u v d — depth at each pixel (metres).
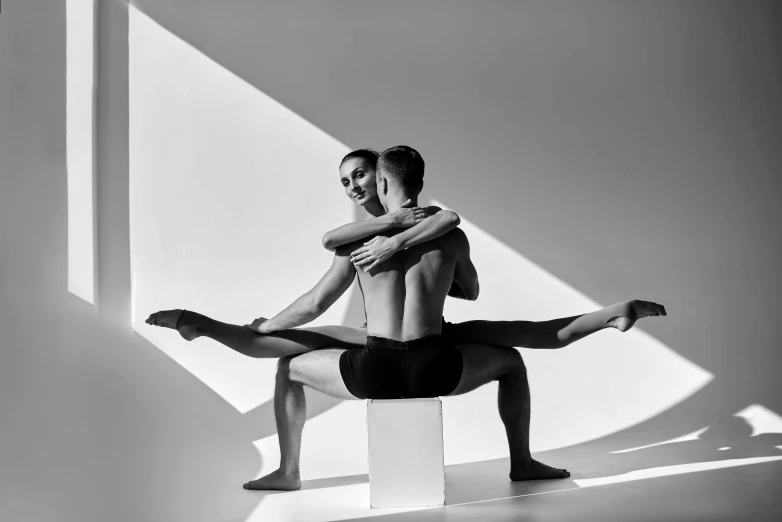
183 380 4.88
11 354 4.01
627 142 5.18
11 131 4.17
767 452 3.99
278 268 5.07
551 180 5.15
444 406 4.84
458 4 5.21
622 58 5.22
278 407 3.41
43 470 3.58
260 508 3.06
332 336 3.49
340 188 5.12
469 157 5.14
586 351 5.02
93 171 4.96
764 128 5.21
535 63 5.20
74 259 4.84
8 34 4.17
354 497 3.21
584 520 2.76
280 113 5.13
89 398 4.58
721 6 5.27
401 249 3.15
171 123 5.11
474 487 3.36
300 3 5.18
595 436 4.64
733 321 5.09
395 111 5.15
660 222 5.16
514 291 5.10
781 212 5.18
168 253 5.05
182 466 3.76
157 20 5.14
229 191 5.09
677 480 3.39
